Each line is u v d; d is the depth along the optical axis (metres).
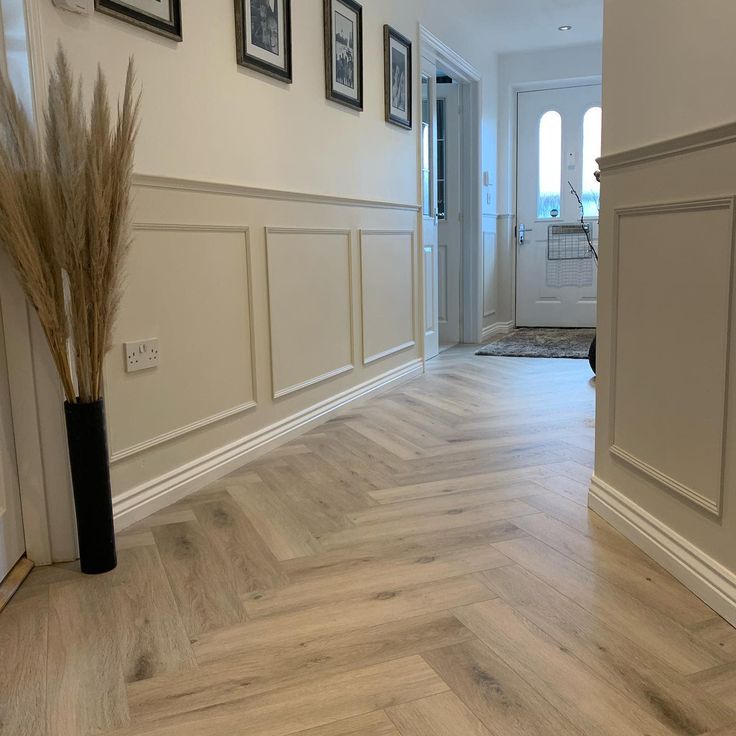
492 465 2.70
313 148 3.20
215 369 2.59
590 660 1.43
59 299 1.73
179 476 2.42
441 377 4.51
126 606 1.69
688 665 1.41
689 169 1.66
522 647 1.48
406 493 2.42
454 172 5.91
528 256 6.66
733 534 1.55
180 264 2.38
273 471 2.68
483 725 1.24
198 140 2.44
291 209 3.04
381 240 3.98
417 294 4.55
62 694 1.36
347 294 3.61
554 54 6.11
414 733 1.23
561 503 2.30
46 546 1.92
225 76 2.57
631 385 1.98
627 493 2.04
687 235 1.68
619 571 1.81
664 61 1.74
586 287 6.53
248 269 2.75
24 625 1.61
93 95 1.86
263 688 1.36
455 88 5.79
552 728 1.23
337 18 3.32
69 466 1.92
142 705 1.32
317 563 1.90
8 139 1.64
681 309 1.72
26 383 1.84
